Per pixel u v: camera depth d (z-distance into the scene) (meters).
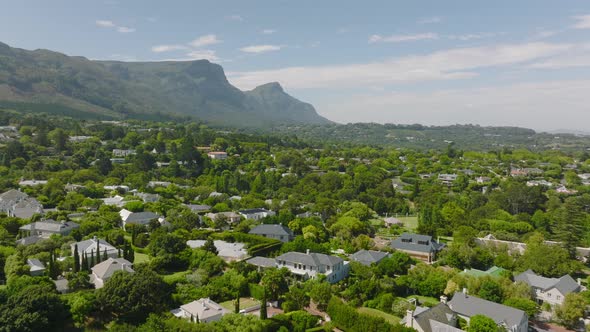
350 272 123.69
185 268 122.25
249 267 118.44
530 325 98.88
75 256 107.06
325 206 199.12
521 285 109.06
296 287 105.94
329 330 90.00
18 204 175.88
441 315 91.00
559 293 109.38
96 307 89.00
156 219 157.75
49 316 82.12
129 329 77.81
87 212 174.38
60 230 144.12
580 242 162.50
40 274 107.75
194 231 155.25
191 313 88.69
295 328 89.19
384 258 129.00
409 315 87.75
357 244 147.25
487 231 176.88
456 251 139.00
